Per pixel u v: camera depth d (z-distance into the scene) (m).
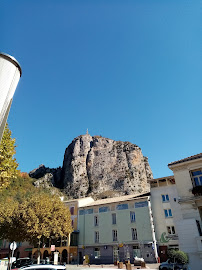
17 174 10.48
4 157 9.77
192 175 18.55
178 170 19.20
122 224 34.66
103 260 33.78
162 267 16.52
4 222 28.89
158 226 32.31
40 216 28.34
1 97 3.30
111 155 115.62
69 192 102.69
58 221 30.34
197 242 13.92
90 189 102.56
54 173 123.50
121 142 124.06
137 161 112.75
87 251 36.06
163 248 30.67
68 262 35.50
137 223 33.34
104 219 36.88
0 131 3.20
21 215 28.55
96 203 40.53
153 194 34.78
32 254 40.31
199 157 18.08
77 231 38.34
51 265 12.01
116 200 38.16
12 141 10.39
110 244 34.28
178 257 13.83
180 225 15.11
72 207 41.53
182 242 14.66
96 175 108.81
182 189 18.38
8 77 3.48
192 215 17.14
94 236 36.59
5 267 22.86
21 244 43.38
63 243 37.88
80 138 127.50
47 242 40.59
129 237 33.09
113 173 107.81
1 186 9.52
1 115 3.25
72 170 111.12
